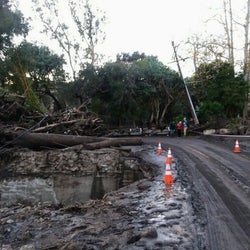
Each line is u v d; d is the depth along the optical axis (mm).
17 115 25000
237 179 12039
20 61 36406
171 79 42219
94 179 18250
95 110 41625
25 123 23781
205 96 39156
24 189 16703
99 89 40719
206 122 36500
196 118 36594
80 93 41188
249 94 37281
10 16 34594
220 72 36156
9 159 19734
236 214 8047
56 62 43094
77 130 24953
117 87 39375
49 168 19125
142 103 42938
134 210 8750
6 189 16688
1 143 20781
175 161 16406
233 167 14500
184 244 6305
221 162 15875
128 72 39656
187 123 35344
